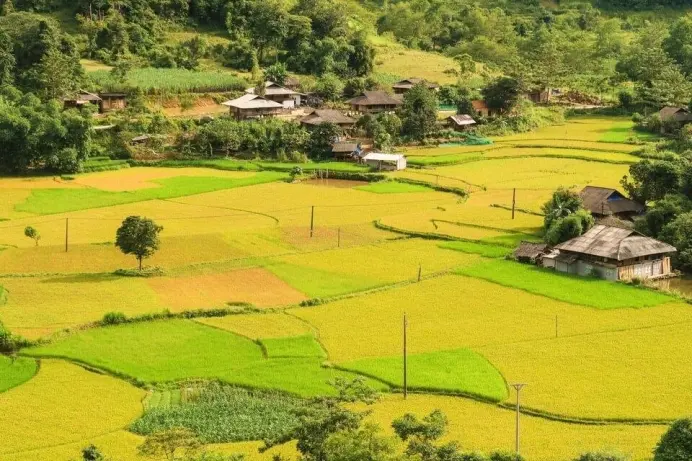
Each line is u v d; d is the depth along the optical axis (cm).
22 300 11850
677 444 7144
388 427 8381
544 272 13150
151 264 13425
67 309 11538
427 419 7331
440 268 13362
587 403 8944
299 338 10694
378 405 8981
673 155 16738
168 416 8744
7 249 14038
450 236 14975
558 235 13762
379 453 6606
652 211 14362
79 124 19600
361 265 13525
